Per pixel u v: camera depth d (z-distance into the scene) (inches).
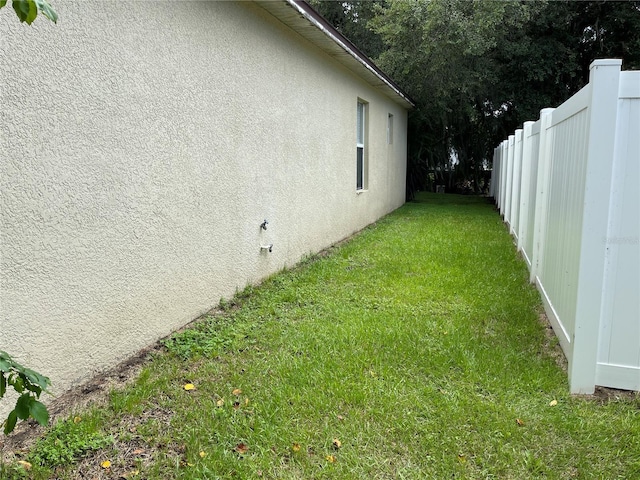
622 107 97.8
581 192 107.8
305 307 164.1
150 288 129.1
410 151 581.0
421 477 79.8
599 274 102.7
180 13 135.2
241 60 168.6
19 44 87.2
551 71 503.2
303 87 225.1
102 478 77.6
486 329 143.8
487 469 81.8
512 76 533.0
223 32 156.8
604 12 501.4
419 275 205.5
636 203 99.8
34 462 80.4
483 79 500.4
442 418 95.8
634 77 96.2
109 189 112.1
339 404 100.7
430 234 317.4
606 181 99.6
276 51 194.9
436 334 138.4
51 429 89.4
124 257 118.6
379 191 400.5
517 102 543.5
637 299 103.3
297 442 88.1
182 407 99.1
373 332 138.6
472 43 427.8
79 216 103.7
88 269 107.2
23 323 91.2
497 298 171.6
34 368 94.2
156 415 96.2
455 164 697.6
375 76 313.9
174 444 87.1
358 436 90.0
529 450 86.8
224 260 165.9
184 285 144.2
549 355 126.9
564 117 132.0
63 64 97.2
